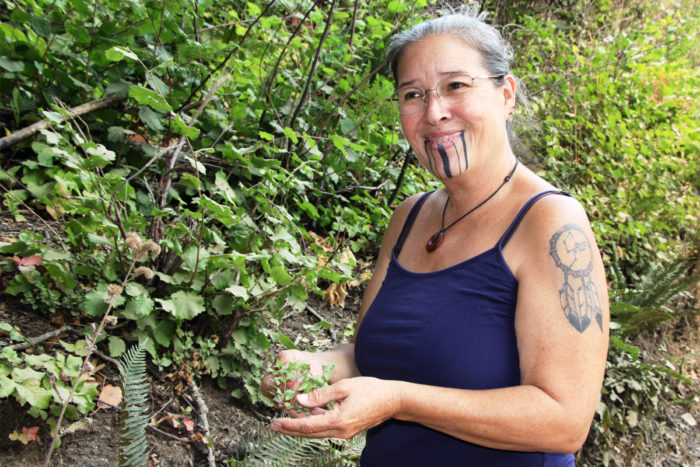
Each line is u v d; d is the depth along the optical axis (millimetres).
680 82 6578
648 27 6609
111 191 2430
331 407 1361
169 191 2834
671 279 5012
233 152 2666
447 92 1499
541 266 1377
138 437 1634
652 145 6172
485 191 1532
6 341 2338
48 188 2943
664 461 4289
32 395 2049
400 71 1568
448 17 1541
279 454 2133
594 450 4070
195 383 2699
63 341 2398
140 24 2891
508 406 1300
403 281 1609
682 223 6109
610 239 5477
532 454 1444
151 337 2588
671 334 5375
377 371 1560
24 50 2959
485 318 1426
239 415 2711
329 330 3422
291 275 2885
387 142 3801
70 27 2957
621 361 4469
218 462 2455
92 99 3201
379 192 4203
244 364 2861
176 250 2457
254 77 3451
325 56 3738
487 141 1507
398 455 1564
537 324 1345
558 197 1445
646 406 4383
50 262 2467
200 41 3305
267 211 2783
